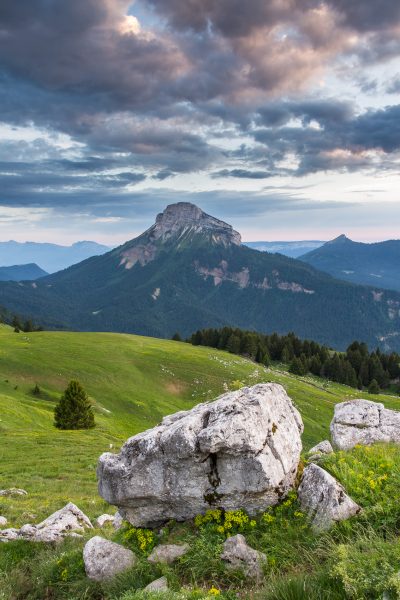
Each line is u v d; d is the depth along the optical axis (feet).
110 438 159.53
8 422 163.43
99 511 64.75
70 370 300.40
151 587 28.19
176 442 33.55
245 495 33.01
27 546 41.70
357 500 32.73
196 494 33.60
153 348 402.11
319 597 22.93
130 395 285.02
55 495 77.41
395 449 43.04
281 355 490.90
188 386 317.63
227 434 32.32
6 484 86.84
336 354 514.27
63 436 148.36
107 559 32.50
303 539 30.25
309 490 33.83
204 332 539.29
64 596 31.63
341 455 40.50
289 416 39.91
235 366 368.48
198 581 28.84
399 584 20.88
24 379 273.33
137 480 35.01
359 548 26.63
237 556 29.30
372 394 391.65
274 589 24.20
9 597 33.09
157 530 36.29
